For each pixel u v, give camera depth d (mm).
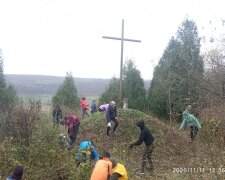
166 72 22547
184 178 8352
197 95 14898
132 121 15047
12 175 7152
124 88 24750
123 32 17781
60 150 10000
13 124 11086
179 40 23406
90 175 8750
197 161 8102
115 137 14070
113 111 13969
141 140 10289
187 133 15820
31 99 14281
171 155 12031
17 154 9703
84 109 21844
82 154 9594
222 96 12406
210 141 8031
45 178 9273
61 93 27109
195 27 23750
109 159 8070
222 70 13422
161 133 14094
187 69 17203
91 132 14586
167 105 22422
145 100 24359
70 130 12250
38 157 9594
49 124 12516
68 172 9164
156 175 9758
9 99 23500
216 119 9820
